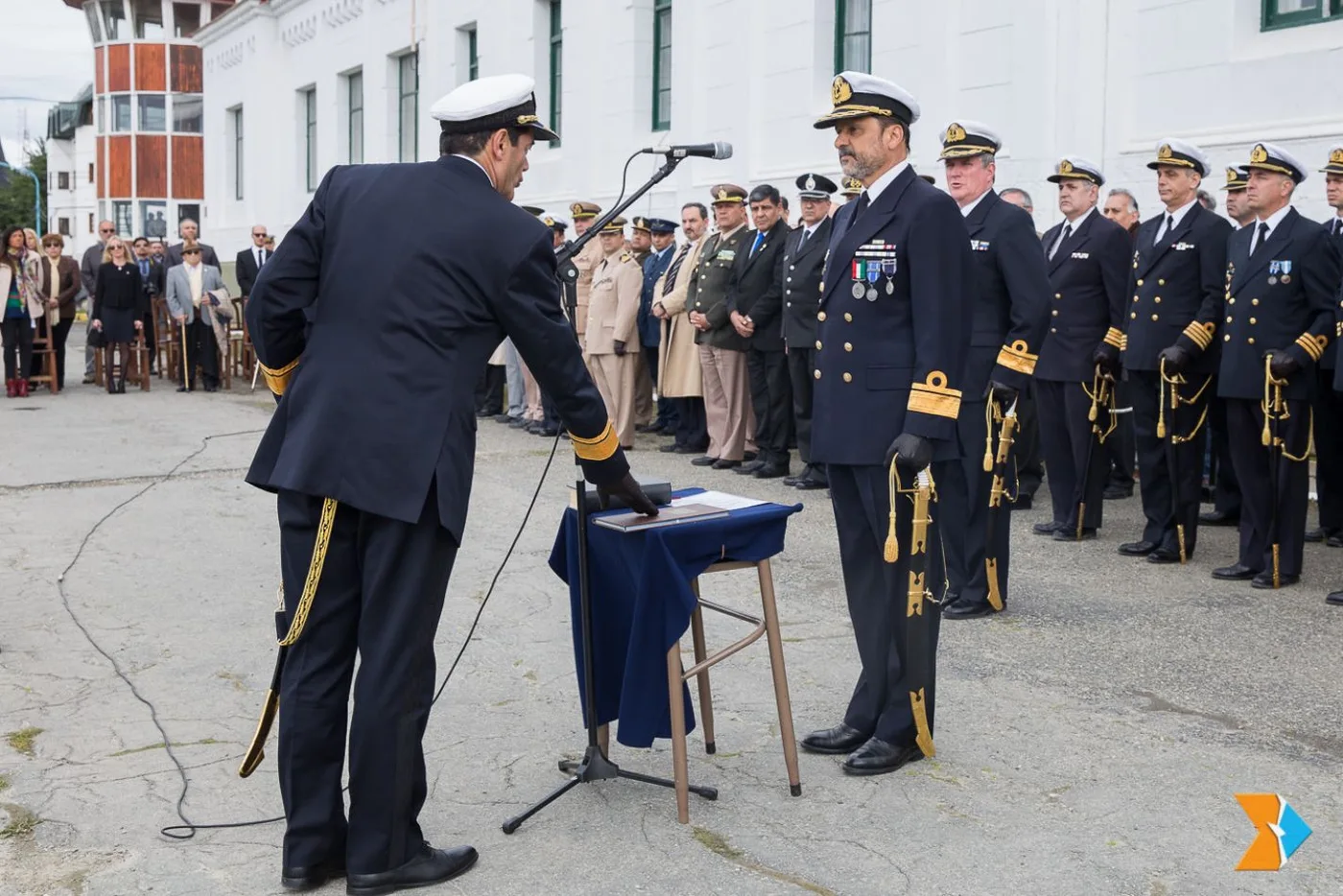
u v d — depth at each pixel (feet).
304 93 74.54
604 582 12.94
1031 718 14.89
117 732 14.75
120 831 12.21
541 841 11.94
